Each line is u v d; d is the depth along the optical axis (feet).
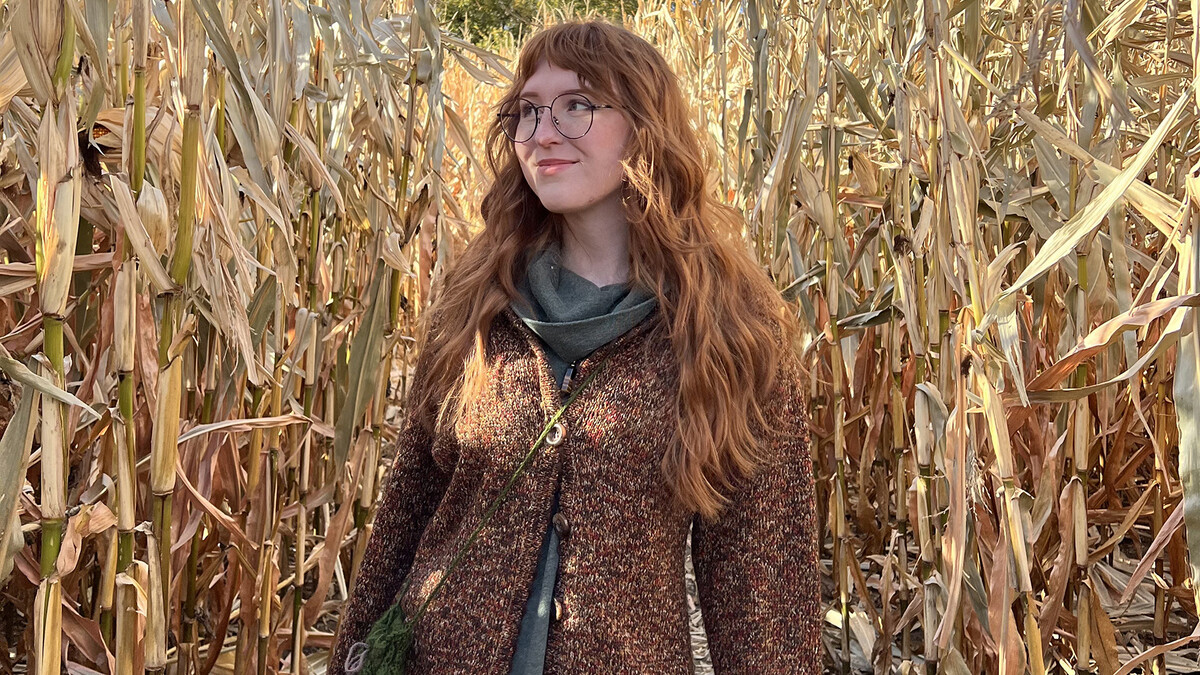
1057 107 6.17
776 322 4.18
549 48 3.99
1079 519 5.66
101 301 5.35
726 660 3.90
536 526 3.78
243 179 5.18
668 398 3.77
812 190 7.06
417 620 3.88
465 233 7.72
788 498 3.96
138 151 3.91
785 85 8.16
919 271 5.96
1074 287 5.79
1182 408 3.70
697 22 10.87
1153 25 6.31
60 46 3.48
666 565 3.85
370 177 6.79
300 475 6.86
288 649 7.41
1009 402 4.88
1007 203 6.15
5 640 6.64
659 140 3.99
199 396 6.06
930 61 5.41
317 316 6.69
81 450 5.88
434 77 6.46
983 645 6.33
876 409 8.55
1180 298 3.70
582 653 3.64
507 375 3.95
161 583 4.38
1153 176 6.77
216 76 5.03
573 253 4.21
